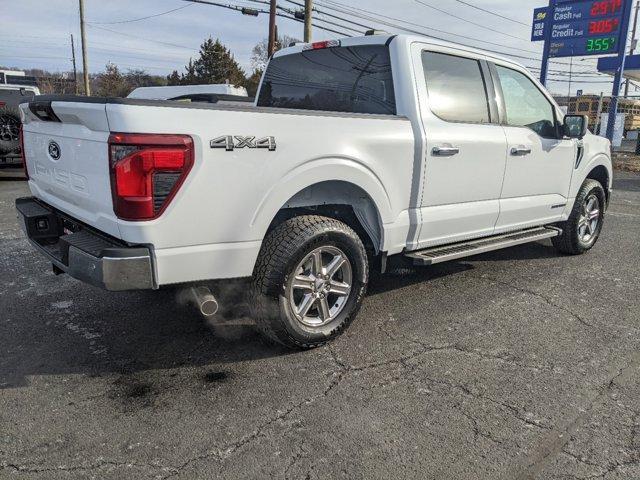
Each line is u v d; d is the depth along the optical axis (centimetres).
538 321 409
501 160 451
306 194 348
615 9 2000
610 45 2031
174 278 288
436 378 320
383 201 367
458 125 414
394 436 263
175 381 313
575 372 330
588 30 2073
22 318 398
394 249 389
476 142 423
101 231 304
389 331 385
